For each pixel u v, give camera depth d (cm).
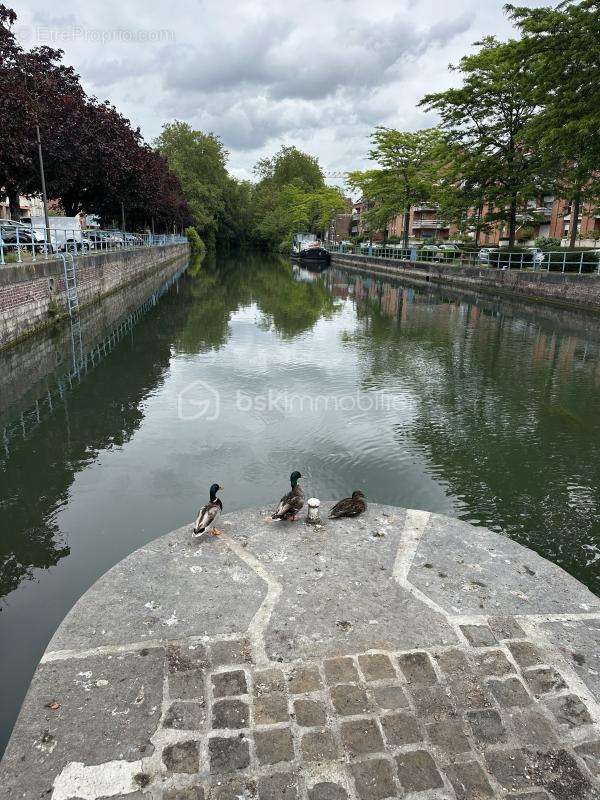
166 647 396
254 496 754
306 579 474
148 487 788
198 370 1467
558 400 1202
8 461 882
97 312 2438
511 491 780
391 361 1585
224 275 5059
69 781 302
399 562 502
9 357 1498
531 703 354
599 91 2066
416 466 857
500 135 3169
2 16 1933
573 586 477
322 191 8512
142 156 3434
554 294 2706
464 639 408
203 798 293
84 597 450
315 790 298
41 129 2214
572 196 2694
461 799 295
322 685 364
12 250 2394
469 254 4266
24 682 438
